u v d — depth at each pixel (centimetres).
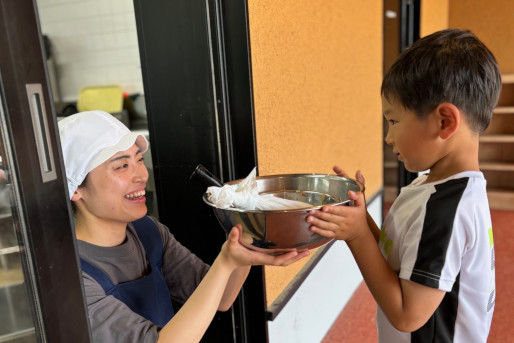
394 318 86
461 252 82
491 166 408
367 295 247
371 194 268
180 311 84
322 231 77
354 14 222
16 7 60
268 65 144
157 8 132
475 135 85
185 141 141
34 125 64
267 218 73
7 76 59
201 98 135
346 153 225
